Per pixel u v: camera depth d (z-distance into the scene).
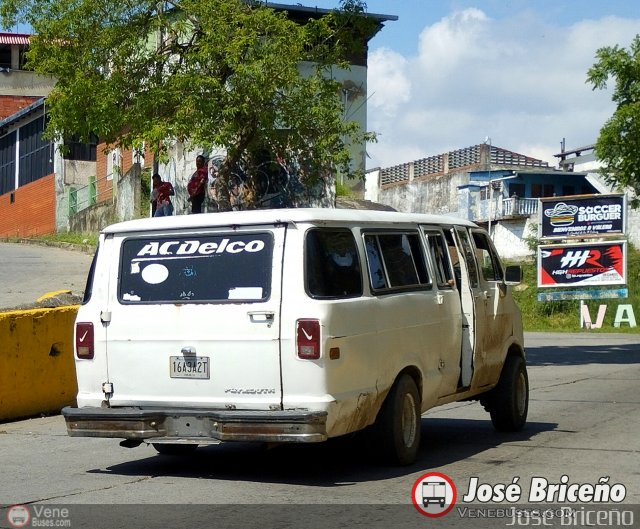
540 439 9.74
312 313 7.27
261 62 15.78
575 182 49.47
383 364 7.89
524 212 46.47
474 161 52.12
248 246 7.59
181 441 7.50
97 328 7.98
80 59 16.03
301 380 7.27
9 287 21.19
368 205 31.11
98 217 36.19
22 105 47.44
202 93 15.80
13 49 47.59
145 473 8.16
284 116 16.77
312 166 17.80
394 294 8.16
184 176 29.67
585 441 9.55
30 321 11.66
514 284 10.38
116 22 16.16
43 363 11.83
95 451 9.31
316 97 17.19
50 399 11.91
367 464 8.46
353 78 35.69
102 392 7.96
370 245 8.08
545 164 54.41
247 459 8.82
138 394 7.81
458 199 50.91
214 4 15.95
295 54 16.22
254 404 7.40
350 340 7.48
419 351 8.45
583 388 14.05
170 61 17.47
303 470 8.23
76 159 41.91
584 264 33.84
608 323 34.53
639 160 22.31
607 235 33.62
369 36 17.95
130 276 7.95
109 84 15.91
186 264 7.77
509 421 10.11
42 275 23.72
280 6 30.36
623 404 12.27
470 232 9.89
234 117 16.27
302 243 7.43
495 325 9.91
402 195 56.66
